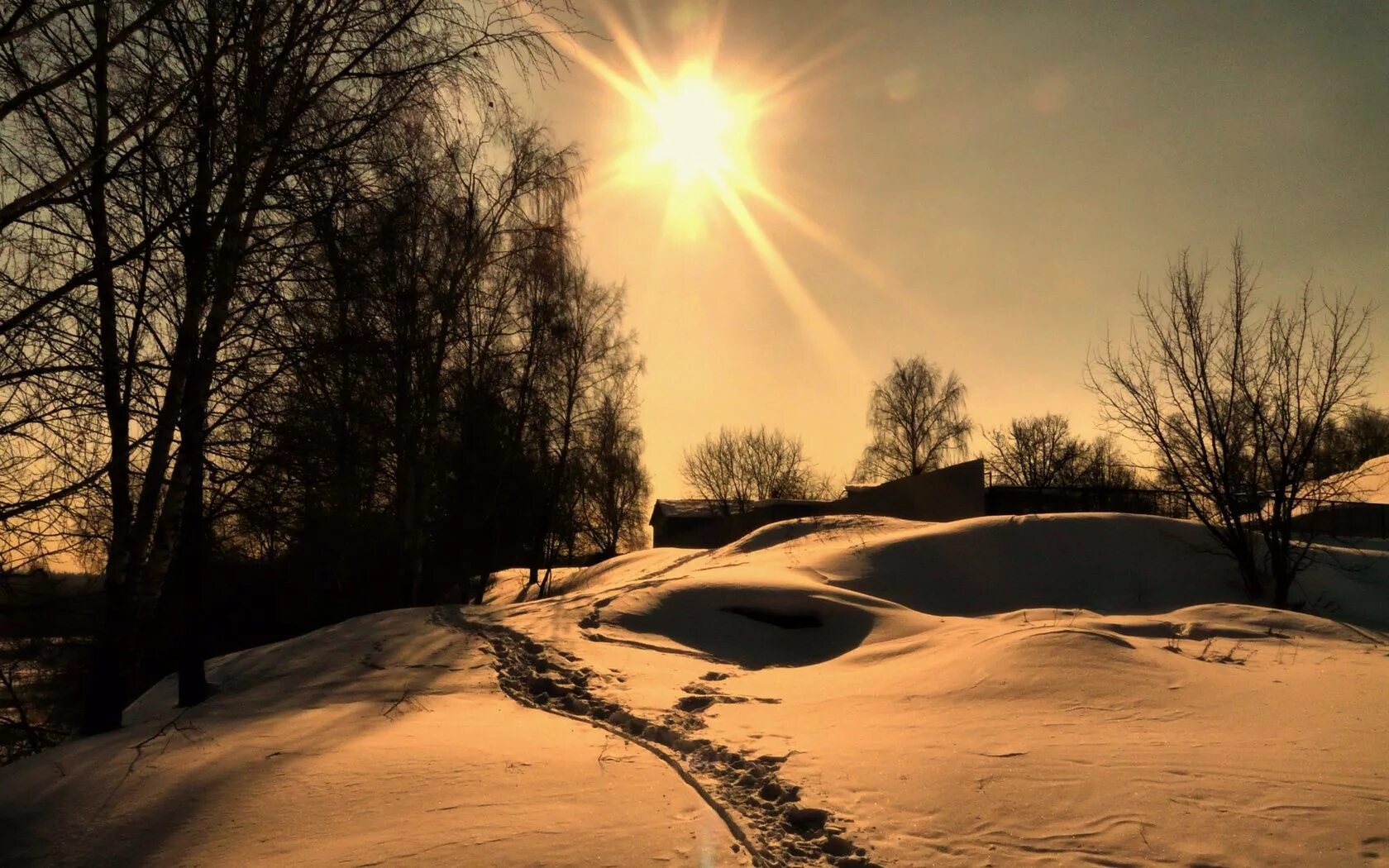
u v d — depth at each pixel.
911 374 55.16
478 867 4.41
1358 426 52.62
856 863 4.36
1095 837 4.50
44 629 7.89
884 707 7.98
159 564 9.16
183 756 6.90
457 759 6.46
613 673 11.06
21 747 9.08
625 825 4.98
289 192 7.84
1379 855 4.12
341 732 7.77
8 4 6.24
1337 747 5.66
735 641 14.23
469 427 22.81
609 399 29.78
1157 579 17.88
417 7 8.02
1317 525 25.62
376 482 13.73
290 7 7.77
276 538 11.10
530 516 27.66
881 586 17.53
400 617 15.55
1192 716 6.73
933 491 27.75
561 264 23.83
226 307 8.32
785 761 6.13
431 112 8.63
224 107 7.43
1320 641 11.10
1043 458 60.66
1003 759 5.77
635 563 26.59
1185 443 17.92
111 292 7.52
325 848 4.81
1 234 7.27
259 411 8.83
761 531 23.38
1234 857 4.20
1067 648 8.59
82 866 4.89
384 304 9.18
